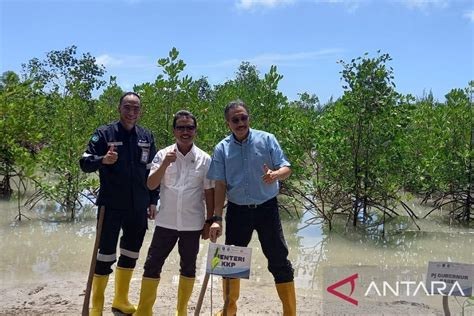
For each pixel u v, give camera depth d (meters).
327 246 8.55
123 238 4.77
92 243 8.20
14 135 10.43
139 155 4.62
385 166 9.66
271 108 10.70
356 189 9.77
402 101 9.54
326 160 10.03
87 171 4.43
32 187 13.16
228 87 15.82
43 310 4.89
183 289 4.52
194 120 4.41
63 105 11.77
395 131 9.51
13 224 9.47
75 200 10.16
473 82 11.22
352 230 9.70
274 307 5.08
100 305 4.67
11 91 10.98
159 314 4.83
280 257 4.32
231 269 3.90
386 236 9.29
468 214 10.66
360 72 9.39
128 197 4.55
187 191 4.40
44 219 9.93
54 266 6.80
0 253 7.50
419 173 10.79
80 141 10.71
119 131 4.58
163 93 11.22
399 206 11.81
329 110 11.68
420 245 8.70
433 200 12.51
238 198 4.25
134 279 6.21
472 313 4.93
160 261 4.49
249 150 4.22
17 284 5.89
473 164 10.83
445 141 11.10
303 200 11.95
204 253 7.68
